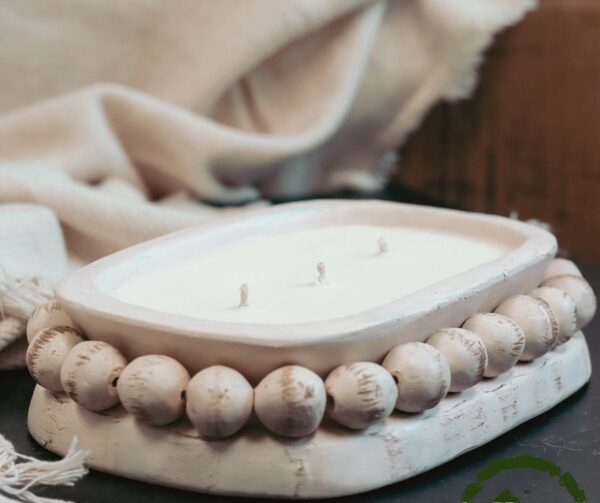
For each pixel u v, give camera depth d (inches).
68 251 29.9
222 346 17.6
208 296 20.0
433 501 18.2
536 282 21.4
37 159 34.5
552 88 35.6
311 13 35.6
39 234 27.4
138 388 17.8
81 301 18.8
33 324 20.1
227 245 22.9
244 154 35.2
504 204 38.2
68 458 18.0
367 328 17.7
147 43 37.5
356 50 36.5
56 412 19.5
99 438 18.8
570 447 19.8
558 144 35.7
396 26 37.6
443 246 22.6
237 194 36.8
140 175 36.8
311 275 21.1
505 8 35.9
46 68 36.6
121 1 36.7
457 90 37.0
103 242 29.8
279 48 36.2
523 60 36.4
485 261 21.6
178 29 37.0
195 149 34.9
